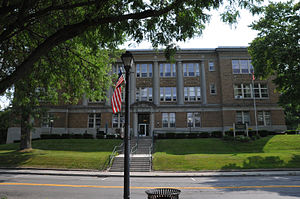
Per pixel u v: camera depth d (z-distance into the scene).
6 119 24.55
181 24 8.78
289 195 9.99
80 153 25.36
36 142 31.64
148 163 21.06
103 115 37.62
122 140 31.84
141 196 10.02
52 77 12.02
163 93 39.16
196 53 39.81
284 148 26.86
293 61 23.02
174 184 13.30
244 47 39.19
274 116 37.47
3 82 6.39
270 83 38.44
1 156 23.55
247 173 17.55
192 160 21.69
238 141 30.02
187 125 37.34
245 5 8.62
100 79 13.46
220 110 37.78
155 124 37.22
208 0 7.80
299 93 23.84
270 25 25.09
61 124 36.91
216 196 9.94
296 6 23.05
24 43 11.01
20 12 6.70
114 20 7.24
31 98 12.88
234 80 38.31
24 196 10.20
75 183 13.88
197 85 39.28
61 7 7.22
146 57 39.69
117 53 16.36
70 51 11.47
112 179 15.89
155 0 8.57
